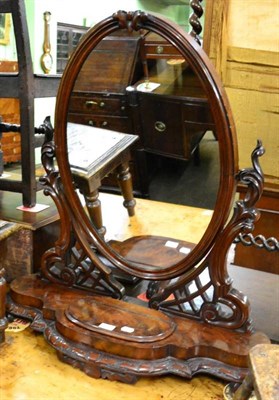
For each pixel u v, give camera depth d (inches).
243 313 28.4
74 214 32.4
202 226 31.2
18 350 30.4
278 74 37.7
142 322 29.0
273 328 31.4
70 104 30.4
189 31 29.5
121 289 32.3
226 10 37.4
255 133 39.8
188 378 27.3
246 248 42.8
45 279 34.1
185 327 29.1
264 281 38.6
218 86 26.0
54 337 29.2
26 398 26.2
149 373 26.9
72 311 30.0
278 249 27.5
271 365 21.3
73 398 26.5
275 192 40.0
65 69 29.7
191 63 26.1
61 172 31.9
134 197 33.1
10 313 32.4
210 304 29.1
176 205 32.0
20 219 38.2
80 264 32.8
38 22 83.8
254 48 37.6
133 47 28.3
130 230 33.7
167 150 30.2
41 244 39.1
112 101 29.8
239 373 26.8
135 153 31.0
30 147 39.4
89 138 31.5
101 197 33.0
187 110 27.9
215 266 28.5
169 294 30.4
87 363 28.0
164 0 32.1
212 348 27.4
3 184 41.4
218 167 28.5
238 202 27.6
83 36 29.1
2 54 82.0
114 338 27.5
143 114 29.6
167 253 31.6
